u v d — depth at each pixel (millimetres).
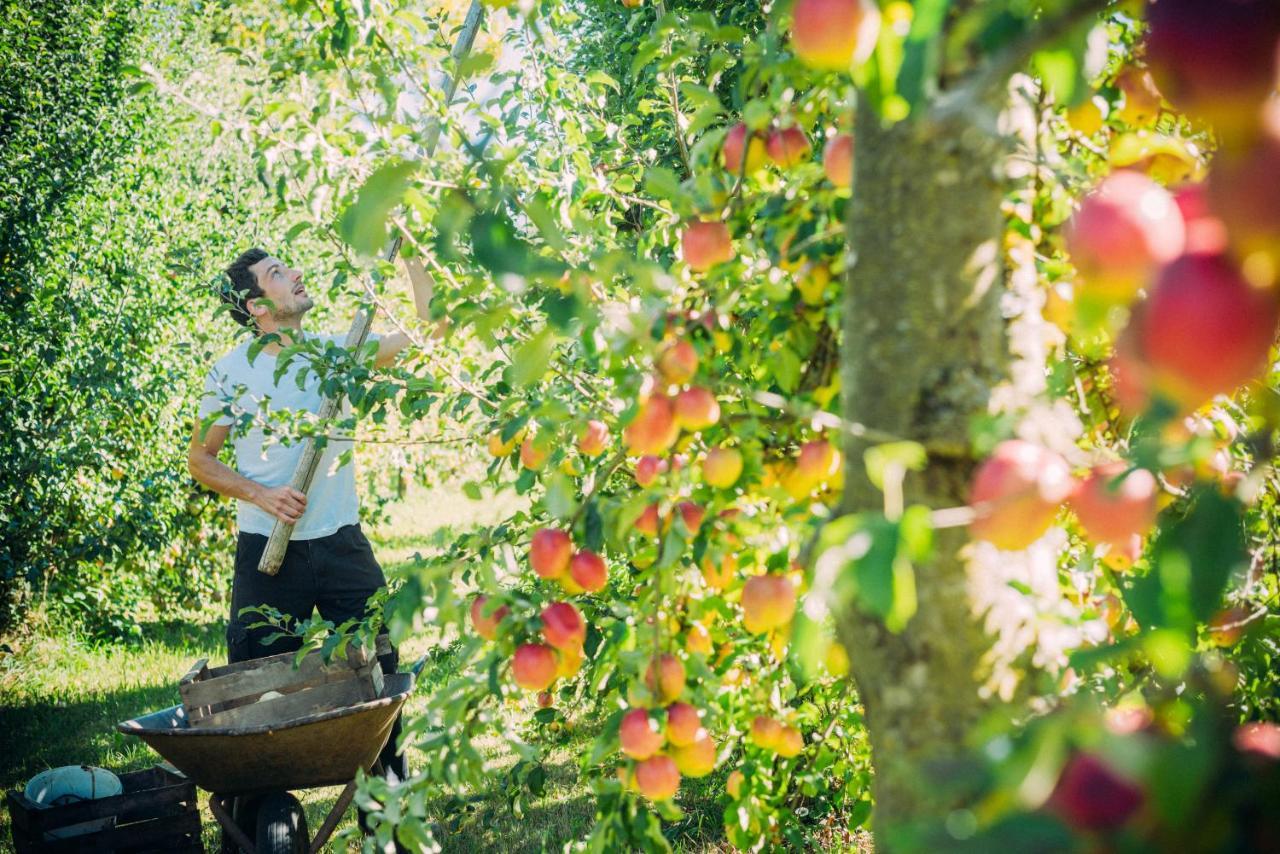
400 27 2361
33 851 3018
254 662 3010
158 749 2631
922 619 1027
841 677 1971
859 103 1117
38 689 5582
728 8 3414
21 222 6035
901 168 1060
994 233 1062
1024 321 1119
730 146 1670
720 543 1502
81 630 6398
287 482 3424
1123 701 1171
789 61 1536
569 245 1817
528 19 1756
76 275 6297
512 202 1873
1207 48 747
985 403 1038
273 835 2719
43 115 6312
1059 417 1080
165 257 6566
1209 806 697
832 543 763
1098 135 1523
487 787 3486
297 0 2248
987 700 1017
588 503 1705
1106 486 894
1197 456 812
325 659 2406
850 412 1124
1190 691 1033
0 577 5711
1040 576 1097
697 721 1479
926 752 1021
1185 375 779
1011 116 1063
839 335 1565
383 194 1233
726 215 1642
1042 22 754
